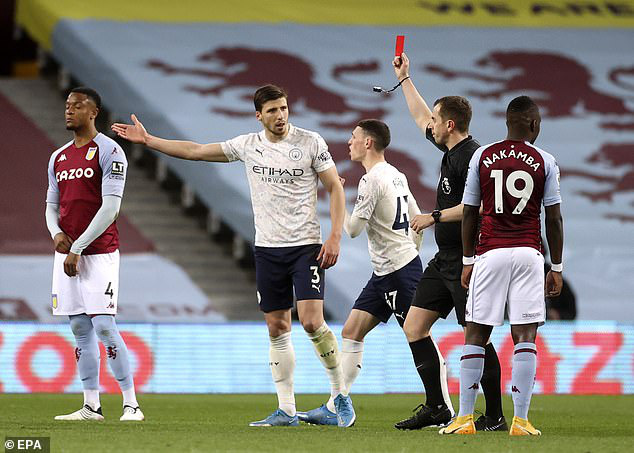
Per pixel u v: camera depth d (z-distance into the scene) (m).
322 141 24.23
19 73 83.69
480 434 21.58
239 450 17.36
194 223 65.31
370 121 27.06
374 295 26.97
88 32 72.75
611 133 73.38
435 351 24.73
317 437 20.36
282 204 24.02
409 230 26.86
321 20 80.06
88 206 25.23
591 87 76.75
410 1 83.12
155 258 61.09
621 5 84.88
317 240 24.19
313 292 23.94
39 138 69.94
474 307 21.69
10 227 62.22
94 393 25.81
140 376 46.25
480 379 23.02
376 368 47.31
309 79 74.25
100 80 70.56
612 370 48.56
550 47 79.88
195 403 38.25
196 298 58.91
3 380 44.97
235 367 46.97
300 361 46.44
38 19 73.88
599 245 64.44
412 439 19.97
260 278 24.38
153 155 68.75
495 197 21.47
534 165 21.38
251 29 77.81
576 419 31.12
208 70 73.12
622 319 60.41
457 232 23.88
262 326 47.31
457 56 78.31
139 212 65.44
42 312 57.16
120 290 58.19
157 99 69.62
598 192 68.50
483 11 83.00
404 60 28.00
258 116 24.17
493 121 72.50
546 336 48.28
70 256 24.75
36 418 27.03
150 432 21.25
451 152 24.28
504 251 21.42
